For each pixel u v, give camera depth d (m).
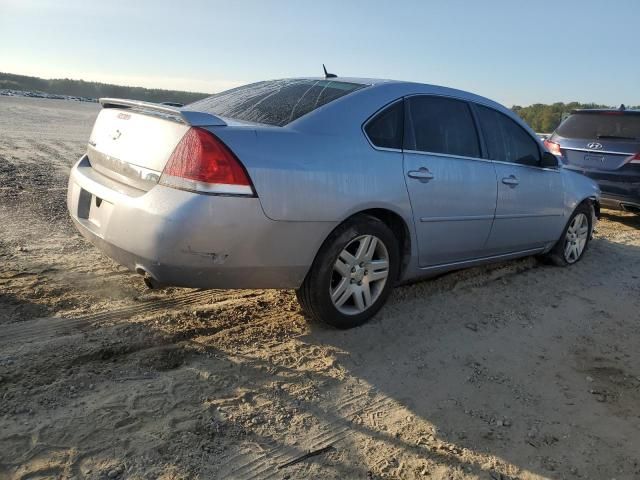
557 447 2.70
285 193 3.05
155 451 2.38
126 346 3.21
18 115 22.64
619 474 2.53
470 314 4.21
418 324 3.94
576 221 5.70
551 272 5.47
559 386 3.27
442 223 4.02
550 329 4.08
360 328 3.76
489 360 3.52
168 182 2.92
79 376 2.86
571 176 5.53
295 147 3.17
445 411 2.93
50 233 5.43
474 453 2.61
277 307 3.98
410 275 4.04
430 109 4.05
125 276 4.35
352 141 3.45
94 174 3.52
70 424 2.48
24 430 2.41
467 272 5.13
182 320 3.63
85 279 4.21
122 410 2.62
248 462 2.40
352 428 2.72
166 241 2.87
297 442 2.57
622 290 5.10
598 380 3.38
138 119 3.27
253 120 3.50
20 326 3.35
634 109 8.19
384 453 2.56
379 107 3.68
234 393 2.88
